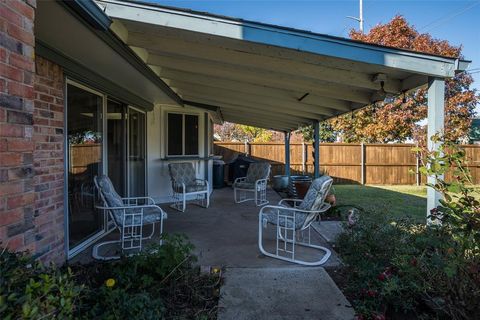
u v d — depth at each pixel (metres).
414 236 2.93
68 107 3.72
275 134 22.33
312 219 3.94
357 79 3.88
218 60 3.70
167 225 5.39
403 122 13.38
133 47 3.80
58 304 1.27
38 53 2.96
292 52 3.46
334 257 3.78
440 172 2.29
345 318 2.46
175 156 8.02
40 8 2.32
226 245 4.28
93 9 2.40
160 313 2.22
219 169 10.39
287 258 3.70
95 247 3.98
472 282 2.06
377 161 12.71
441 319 2.35
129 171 6.08
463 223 2.06
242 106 7.26
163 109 7.76
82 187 4.09
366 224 3.42
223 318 2.45
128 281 2.65
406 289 2.51
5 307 1.03
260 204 7.42
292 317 2.47
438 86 3.34
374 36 13.73
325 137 18.36
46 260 3.14
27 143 1.76
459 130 12.51
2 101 1.58
